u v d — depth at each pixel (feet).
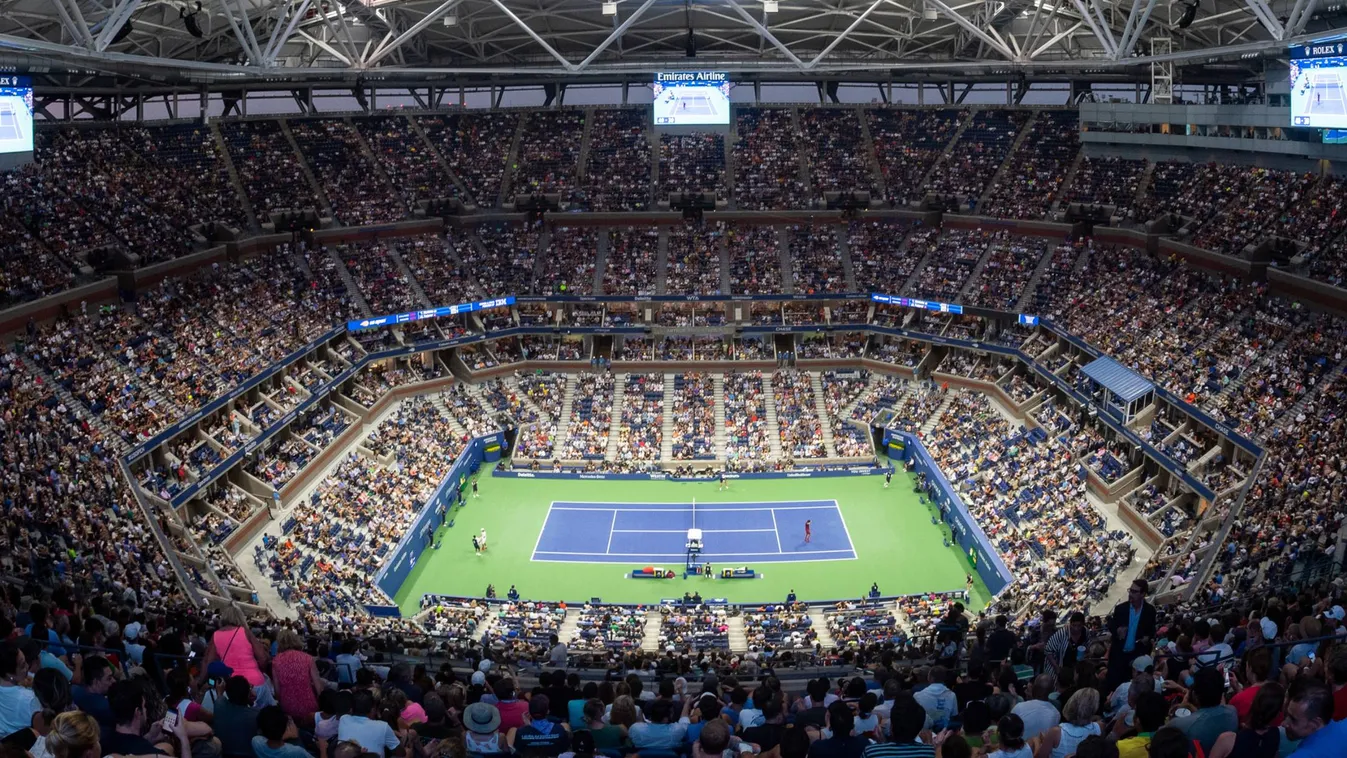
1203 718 39.81
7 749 33.53
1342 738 31.99
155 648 74.43
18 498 156.66
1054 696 56.70
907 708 41.96
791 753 40.47
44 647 61.21
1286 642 59.41
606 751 53.42
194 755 41.91
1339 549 124.47
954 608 88.53
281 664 53.11
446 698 63.98
